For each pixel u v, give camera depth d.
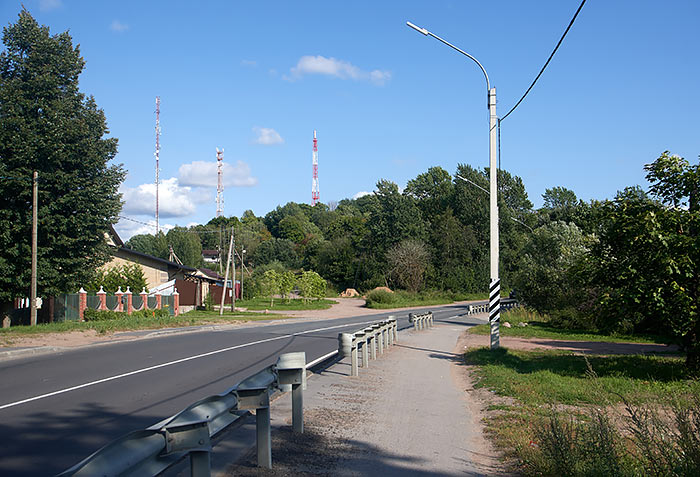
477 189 84.94
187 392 9.97
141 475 3.30
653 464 5.30
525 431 7.51
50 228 24.97
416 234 81.38
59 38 26.52
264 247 110.75
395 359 15.98
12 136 23.86
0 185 23.61
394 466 6.13
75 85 26.97
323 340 21.06
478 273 80.50
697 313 11.54
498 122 18.83
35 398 9.37
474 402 10.11
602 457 5.51
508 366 14.38
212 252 123.69
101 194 26.70
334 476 5.70
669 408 8.57
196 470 3.97
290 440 6.88
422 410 9.23
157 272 46.38
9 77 25.59
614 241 12.85
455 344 21.44
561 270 33.84
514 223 74.25
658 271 11.77
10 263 24.47
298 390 7.23
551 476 5.60
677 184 12.30
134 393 9.87
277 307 56.34
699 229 11.78
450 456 6.62
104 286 37.38
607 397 9.67
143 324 25.45
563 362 15.12
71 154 25.78
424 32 17.23
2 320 26.20
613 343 22.50
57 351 16.62
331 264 88.12
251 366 13.40
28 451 6.29
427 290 75.56
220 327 28.91
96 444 6.61
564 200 87.56
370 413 8.78
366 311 54.09
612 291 12.74
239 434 7.13
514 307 38.66
